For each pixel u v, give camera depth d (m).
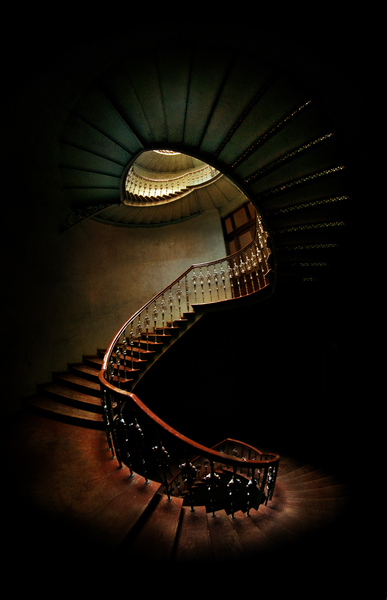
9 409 3.12
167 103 2.77
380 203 2.43
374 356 3.45
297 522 2.13
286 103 2.34
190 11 1.74
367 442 3.59
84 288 4.99
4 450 2.44
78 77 2.32
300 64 1.97
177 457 5.56
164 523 1.71
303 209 2.96
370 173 2.31
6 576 1.24
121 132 3.18
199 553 1.54
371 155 2.21
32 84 2.08
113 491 1.91
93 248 5.45
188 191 6.12
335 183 2.58
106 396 2.39
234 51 2.11
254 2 1.64
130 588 1.27
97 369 4.30
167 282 6.50
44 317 3.94
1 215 3.17
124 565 1.37
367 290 3.21
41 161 3.27
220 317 5.30
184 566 1.43
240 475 4.39
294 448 5.00
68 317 4.48
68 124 2.91
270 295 4.00
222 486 5.09
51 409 3.20
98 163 3.66
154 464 5.38
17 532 1.50
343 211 2.70
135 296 6.03
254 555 1.57
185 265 6.70
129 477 2.09
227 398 6.02
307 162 2.64
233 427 5.93
